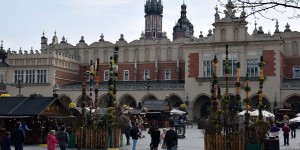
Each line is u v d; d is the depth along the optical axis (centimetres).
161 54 8562
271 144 2573
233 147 2439
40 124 3441
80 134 3072
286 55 7769
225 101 2700
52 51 8244
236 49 7275
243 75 7188
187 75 7569
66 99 8356
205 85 7375
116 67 3194
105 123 3106
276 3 1354
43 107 3375
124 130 3434
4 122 3494
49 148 2136
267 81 7044
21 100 3516
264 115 3894
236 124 2505
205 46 7481
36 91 8244
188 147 3177
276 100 6944
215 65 2800
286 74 7731
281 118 5988
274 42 7056
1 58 8950
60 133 2259
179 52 8431
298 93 6850
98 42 8981
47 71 8219
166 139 2173
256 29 8294
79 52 9125
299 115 4850
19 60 8450
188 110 7444
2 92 8438
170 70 8456
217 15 7412
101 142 3036
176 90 7625
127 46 8788
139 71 8662
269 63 7069
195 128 6297
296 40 7706
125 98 8094
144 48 8681
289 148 3161
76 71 8994
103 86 7975
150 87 7750
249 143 2480
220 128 2475
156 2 18475
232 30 7312
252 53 7206
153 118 6322
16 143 2217
